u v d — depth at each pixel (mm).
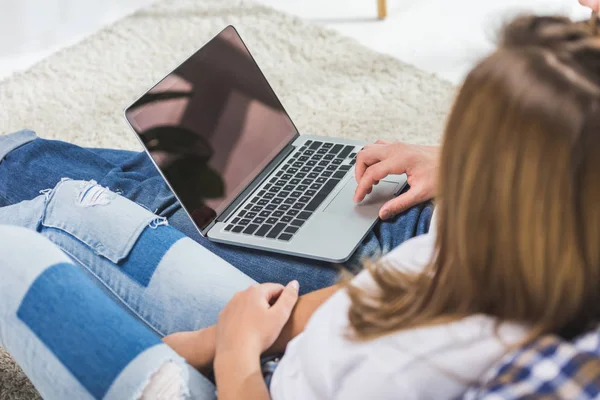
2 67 2418
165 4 2570
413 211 1178
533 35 548
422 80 2137
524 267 549
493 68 536
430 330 611
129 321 860
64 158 1479
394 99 2084
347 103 2086
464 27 2359
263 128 1374
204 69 1313
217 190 1264
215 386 925
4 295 882
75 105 2162
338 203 1230
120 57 2342
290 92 2139
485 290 589
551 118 499
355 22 2438
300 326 940
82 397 817
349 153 1351
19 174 1442
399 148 1201
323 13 2496
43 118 2119
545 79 507
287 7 2539
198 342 962
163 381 828
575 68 513
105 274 1109
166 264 1075
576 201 511
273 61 2262
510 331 581
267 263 1171
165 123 1229
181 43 2379
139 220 1117
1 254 910
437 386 595
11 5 2723
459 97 562
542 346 547
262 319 907
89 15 2639
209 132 1284
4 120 2119
